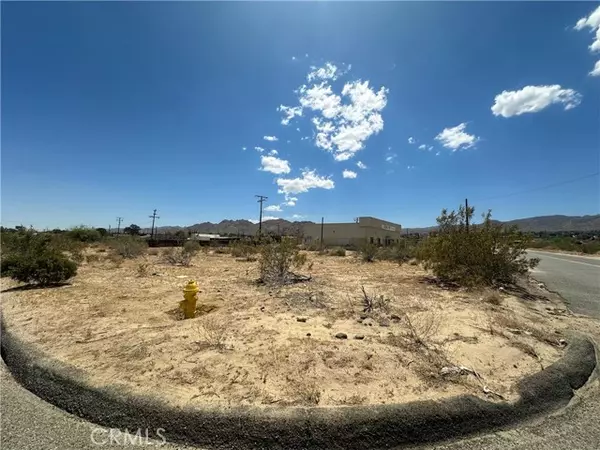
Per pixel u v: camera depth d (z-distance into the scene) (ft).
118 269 45.47
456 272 36.06
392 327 18.16
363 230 215.92
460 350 14.73
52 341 15.51
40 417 10.34
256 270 45.44
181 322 18.65
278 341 15.42
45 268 32.09
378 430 9.42
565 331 19.06
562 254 115.55
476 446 9.32
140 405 10.22
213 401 10.27
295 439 9.16
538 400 11.32
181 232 177.37
